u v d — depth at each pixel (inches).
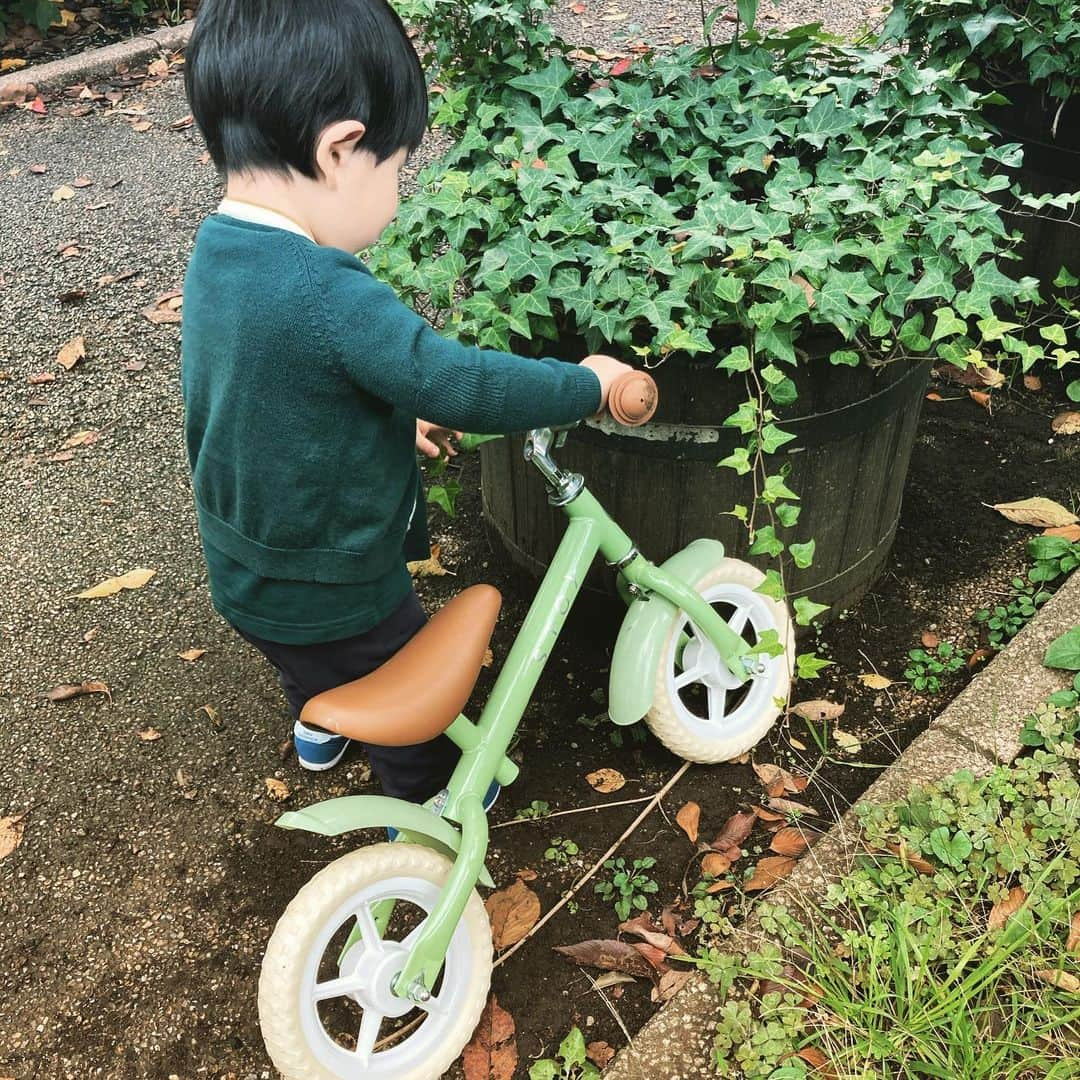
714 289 64.1
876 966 60.1
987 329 67.1
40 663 89.1
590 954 66.5
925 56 99.8
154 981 67.2
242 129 46.8
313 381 47.1
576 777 78.2
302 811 54.1
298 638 56.1
